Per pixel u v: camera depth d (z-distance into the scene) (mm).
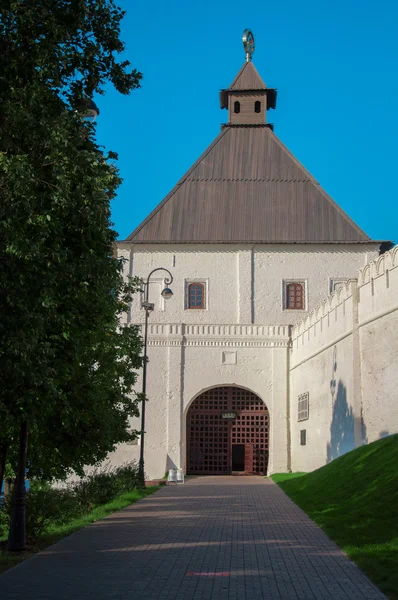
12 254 9523
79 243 10844
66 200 9922
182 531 13539
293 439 35281
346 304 26094
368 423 23578
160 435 35594
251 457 36094
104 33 11406
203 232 40219
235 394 36688
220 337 36531
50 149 10219
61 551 11414
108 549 11516
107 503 20922
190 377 36219
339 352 26984
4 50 10297
